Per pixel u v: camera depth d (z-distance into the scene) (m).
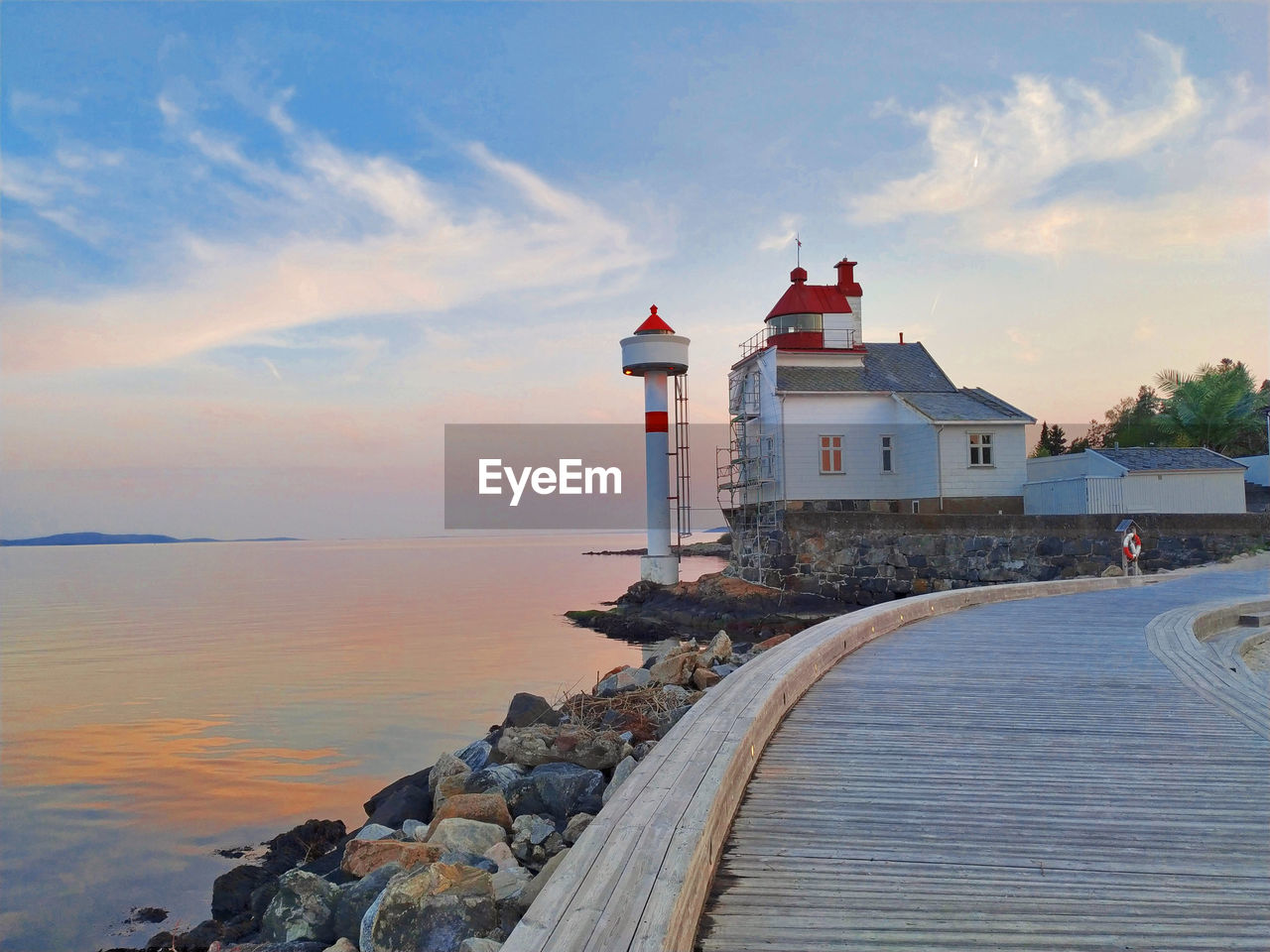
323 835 11.15
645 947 3.07
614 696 12.38
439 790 9.13
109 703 22.73
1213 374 54.34
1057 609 16.47
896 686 9.41
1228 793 5.83
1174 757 6.71
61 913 9.48
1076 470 37.03
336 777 14.95
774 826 5.21
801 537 35.31
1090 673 10.11
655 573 42.06
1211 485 34.22
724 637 14.70
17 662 31.12
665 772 5.11
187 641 37.06
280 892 6.40
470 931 4.71
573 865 3.75
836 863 4.66
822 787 5.96
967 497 36.44
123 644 36.62
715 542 149.88
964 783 6.05
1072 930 3.88
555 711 12.35
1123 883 4.39
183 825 12.50
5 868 10.88
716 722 6.40
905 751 6.89
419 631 37.94
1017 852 4.80
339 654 31.08
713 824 4.55
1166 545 30.53
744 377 43.31
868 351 42.75
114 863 11.02
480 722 19.05
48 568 130.25
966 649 11.89
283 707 21.41
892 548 33.81
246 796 13.91
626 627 36.16
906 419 38.28
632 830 4.13
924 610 15.45
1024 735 7.38
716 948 3.72
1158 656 11.20
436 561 131.00
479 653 30.17
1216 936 3.83
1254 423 52.47
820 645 10.27
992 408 38.25
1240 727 7.64
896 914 4.04
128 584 84.31
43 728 19.64
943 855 4.76
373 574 94.00
